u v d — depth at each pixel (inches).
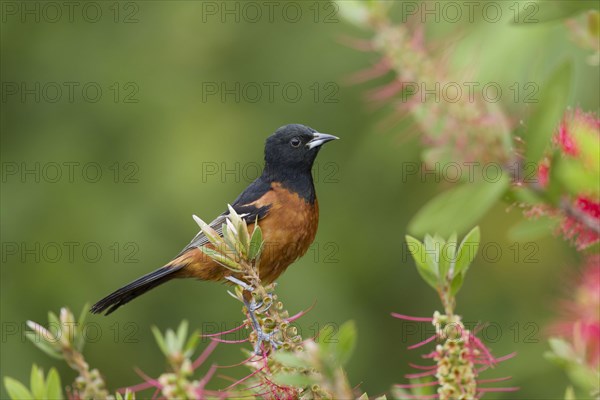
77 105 556.4
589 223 119.2
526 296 526.6
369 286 545.0
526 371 418.0
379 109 508.7
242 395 141.6
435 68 138.0
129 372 529.3
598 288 112.7
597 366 123.8
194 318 531.2
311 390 134.4
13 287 526.0
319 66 534.0
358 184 531.2
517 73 172.9
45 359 523.2
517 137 128.6
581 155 117.0
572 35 144.8
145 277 311.3
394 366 542.0
